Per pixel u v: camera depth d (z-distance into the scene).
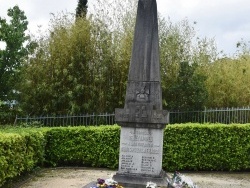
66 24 20.92
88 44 20.50
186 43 22.19
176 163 15.49
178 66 20.59
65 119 19.23
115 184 8.56
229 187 12.16
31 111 20.02
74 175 13.83
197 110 19.16
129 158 9.51
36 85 20.06
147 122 9.46
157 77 9.81
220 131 15.59
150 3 10.15
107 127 16.06
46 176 13.55
